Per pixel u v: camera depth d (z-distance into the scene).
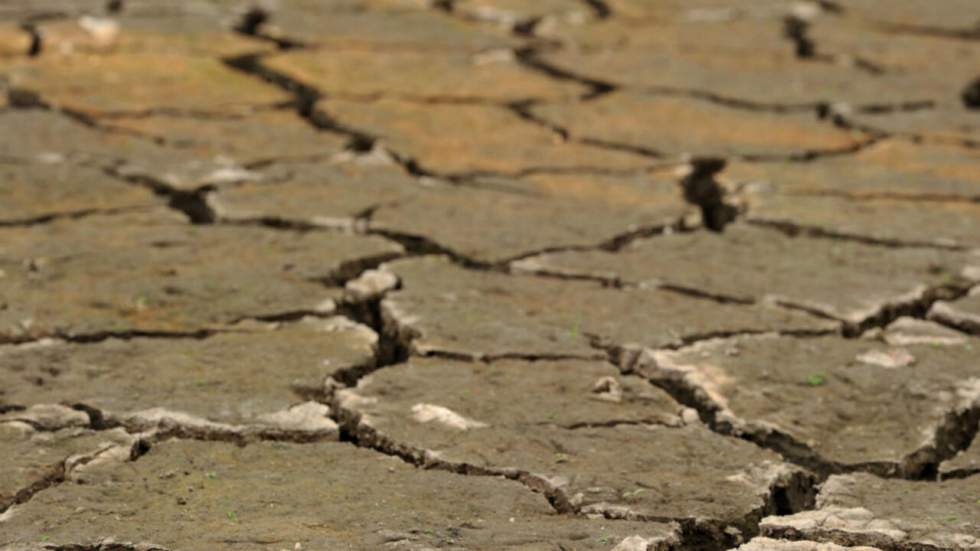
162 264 5.63
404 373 4.70
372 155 7.29
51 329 4.98
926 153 7.58
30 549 3.60
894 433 4.38
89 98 8.06
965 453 4.31
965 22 11.04
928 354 4.95
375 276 5.58
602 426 4.36
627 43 10.05
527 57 9.52
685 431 4.36
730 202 6.69
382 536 3.69
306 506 3.85
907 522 3.84
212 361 4.75
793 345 4.99
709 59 9.61
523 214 6.40
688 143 7.64
